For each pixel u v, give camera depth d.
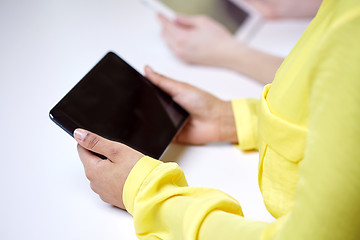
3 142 0.99
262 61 1.20
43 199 0.85
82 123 0.80
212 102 0.97
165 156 0.96
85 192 0.87
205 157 0.96
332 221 0.48
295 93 0.55
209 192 0.69
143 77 0.96
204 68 1.26
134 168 0.71
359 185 0.46
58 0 1.49
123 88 0.91
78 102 0.82
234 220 0.60
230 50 1.22
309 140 0.49
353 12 0.45
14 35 1.33
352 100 0.45
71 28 1.37
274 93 0.61
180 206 0.65
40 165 0.93
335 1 0.51
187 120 0.97
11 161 0.94
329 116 0.47
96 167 0.77
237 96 1.16
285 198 0.65
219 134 0.98
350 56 0.45
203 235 0.60
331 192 0.47
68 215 0.82
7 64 1.22
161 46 1.32
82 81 0.85
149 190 0.68
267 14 1.41
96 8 1.46
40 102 1.11
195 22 1.29
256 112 0.97
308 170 0.49
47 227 0.80
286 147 0.59
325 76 0.48
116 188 0.76
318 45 0.49
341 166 0.46
